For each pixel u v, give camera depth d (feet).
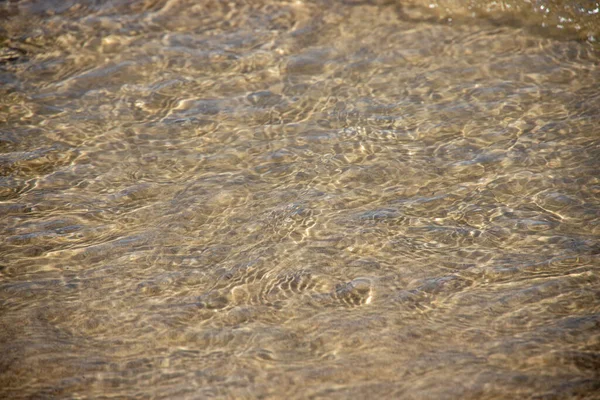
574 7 27.66
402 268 18.76
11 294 18.10
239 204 21.12
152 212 20.90
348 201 21.13
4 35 29.09
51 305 17.79
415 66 26.96
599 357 15.78
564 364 15.66
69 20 29.86
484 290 17.92
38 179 22.07
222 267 18.98
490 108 24.56
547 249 19.08
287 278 18.58
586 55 26.73
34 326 17.17
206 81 26.66
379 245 19.56
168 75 27.02
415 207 20.83
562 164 21.95
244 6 30.37
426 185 21.63
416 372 15.69
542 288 17.84
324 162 22.68
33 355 16.34
